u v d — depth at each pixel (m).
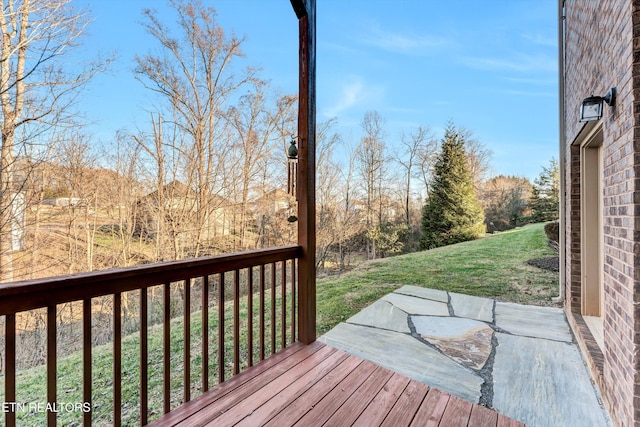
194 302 8.79
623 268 1.73
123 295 7.76
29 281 1.28
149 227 9.24
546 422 1.84
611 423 1.83
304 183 2.68
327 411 1.77
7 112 6.39
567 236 3.67
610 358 1.92
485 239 10.86
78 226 7.82
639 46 1.58
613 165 1.92
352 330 3.34
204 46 9.70
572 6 3.30
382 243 13.87
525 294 4.76
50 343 1.34
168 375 1.75
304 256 2.69
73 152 7.60
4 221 6.40
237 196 10.73
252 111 10.84
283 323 2.59
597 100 2.17
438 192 13.24
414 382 2.12
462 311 3.96
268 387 2.00
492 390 2.17
